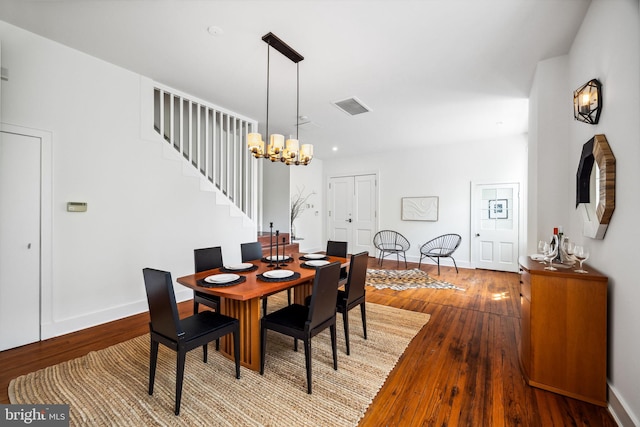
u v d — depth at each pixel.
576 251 1.86
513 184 5.27
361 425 1.56
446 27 2.23
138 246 3.13
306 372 1.91
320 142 5.75
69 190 2.64
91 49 2.64
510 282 4.59
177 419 1.58
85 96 2.72
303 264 2.66
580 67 2.21
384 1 1.96
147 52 2.67
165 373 2.02
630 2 1.47
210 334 1.80
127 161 3.03
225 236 4.02
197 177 3.70
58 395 1.78
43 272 2.50
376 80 3.12
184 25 2.26
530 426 1.55
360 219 7.02
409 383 1.94
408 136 5.30
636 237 1.43
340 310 2.35
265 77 3.11
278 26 2.24
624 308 1.54
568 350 1.79
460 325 2.91
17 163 2.36
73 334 2.62
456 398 1.78
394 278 4.84
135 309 3.10
